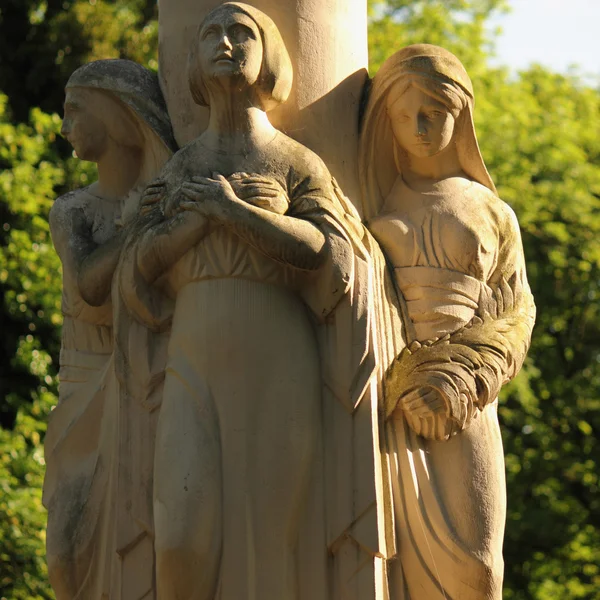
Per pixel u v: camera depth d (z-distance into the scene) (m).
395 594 9.15
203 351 9.05
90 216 10.10
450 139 9.65
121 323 9.34
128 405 9.28
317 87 9.68
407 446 9.29
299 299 9.20
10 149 21.06
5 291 20.70
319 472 9.06
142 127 9.87
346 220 9.24
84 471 9.80
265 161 9.20
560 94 28.25
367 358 9.11
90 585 9.59
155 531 8.94
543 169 25.73
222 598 8.84
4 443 19.39
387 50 24.14
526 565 24.83
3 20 22.62
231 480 8.91
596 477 25.45
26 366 20.36
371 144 9.73
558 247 25.66
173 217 9.11
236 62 9.19
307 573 8.95
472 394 9.29
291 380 9.03
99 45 22.44
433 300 9.48
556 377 26.12
